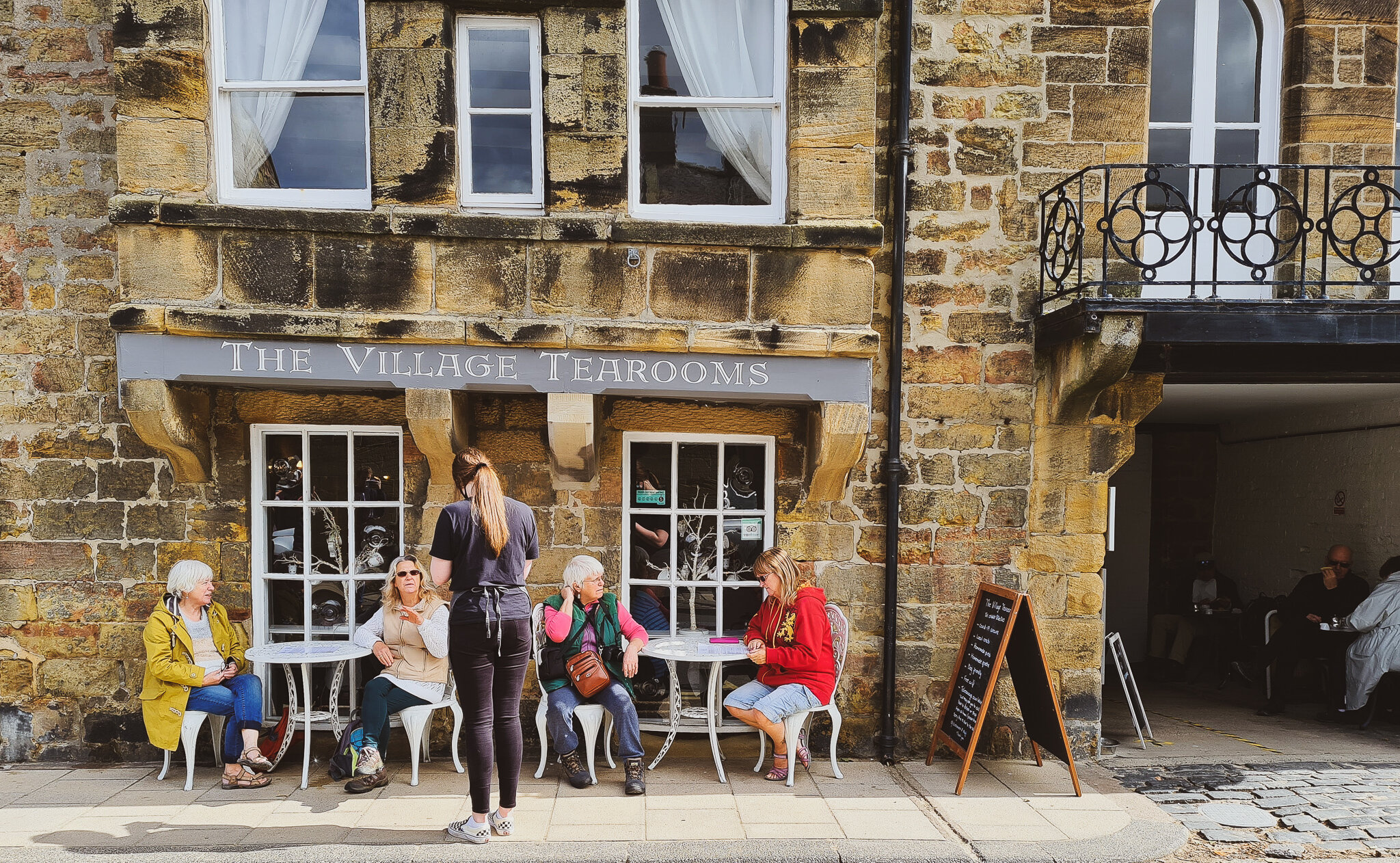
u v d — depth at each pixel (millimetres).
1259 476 8328
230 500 5039
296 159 4805
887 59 5133
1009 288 5172
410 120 4562
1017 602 4555
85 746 5004
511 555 3777
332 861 3654
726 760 5008
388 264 4551
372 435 5234
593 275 4594
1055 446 5199
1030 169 5148
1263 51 5461
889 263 5160
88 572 5016
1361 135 5273
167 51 4469
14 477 4992
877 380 5184
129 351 4480
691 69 4848
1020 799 4441
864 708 5191
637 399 5156
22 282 4953
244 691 4555
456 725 4723
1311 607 6566
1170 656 7992
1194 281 4586
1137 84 5125
